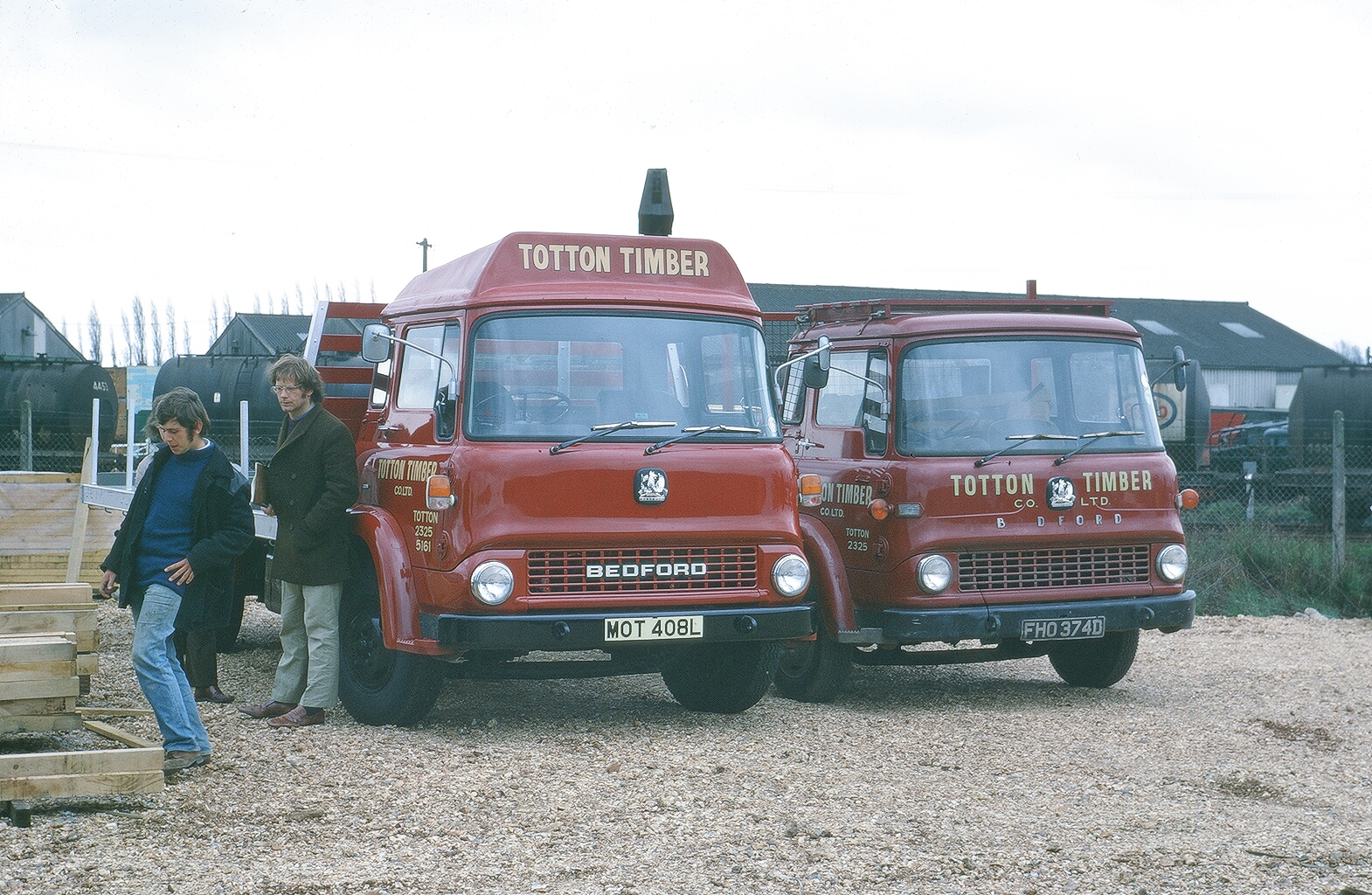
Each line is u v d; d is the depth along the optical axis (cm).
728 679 830
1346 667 1076
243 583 1004
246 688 907
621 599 724
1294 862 544
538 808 595
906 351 888
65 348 6712
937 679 1032
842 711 869
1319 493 2319
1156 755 743
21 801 559
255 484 779
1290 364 5741
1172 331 5888
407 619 736
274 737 728
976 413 889
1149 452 915
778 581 753
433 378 772
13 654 620
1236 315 6262
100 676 915
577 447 722
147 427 635
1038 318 916
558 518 712
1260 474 2470
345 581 799
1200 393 2430
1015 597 870
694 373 762
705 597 739
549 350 739
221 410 2722
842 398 948
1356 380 2388
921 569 856
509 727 782
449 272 812
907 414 879
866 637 870
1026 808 619
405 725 771
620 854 533
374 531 770
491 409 726
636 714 838
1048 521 877
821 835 562
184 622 634
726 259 801
